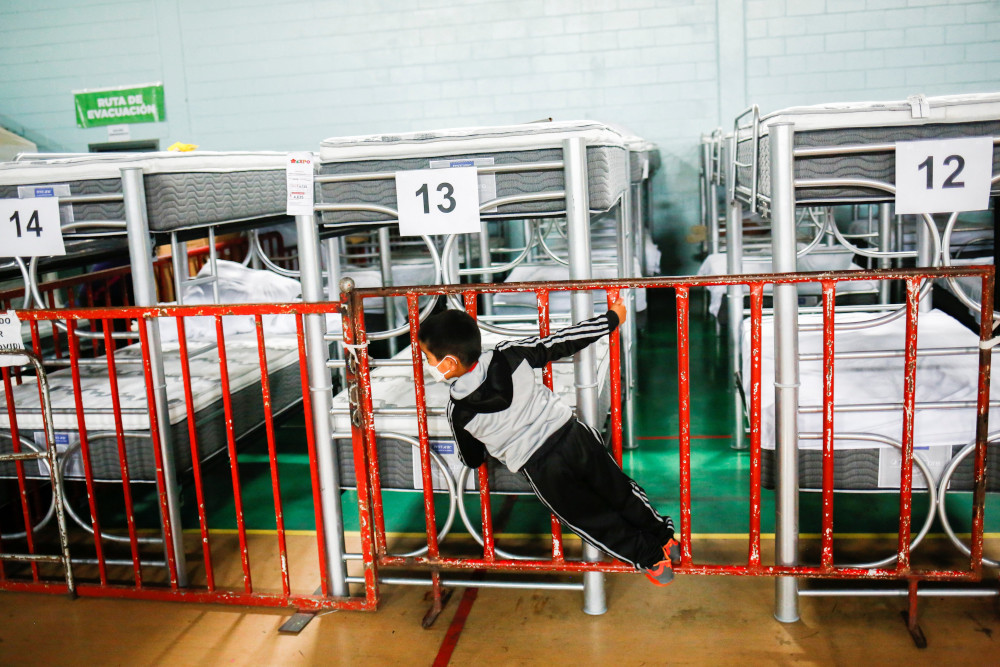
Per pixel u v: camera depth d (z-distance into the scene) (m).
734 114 8.53
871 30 8.17
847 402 2.77
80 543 3.60
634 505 2.50
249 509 3.98
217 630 2.81
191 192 3.05
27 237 2.96
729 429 4.83
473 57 8.77
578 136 2.55
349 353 2.65
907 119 2.38
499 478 2.81
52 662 2.66
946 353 2.49
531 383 2.42
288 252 8.62
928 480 2.56
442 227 2.68
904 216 6.57
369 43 8.86
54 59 9.25
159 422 2.86
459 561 2.75
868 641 2.56
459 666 2.53
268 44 8.98
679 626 2.69
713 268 7.06
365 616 2.85
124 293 5.36
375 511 2.80
